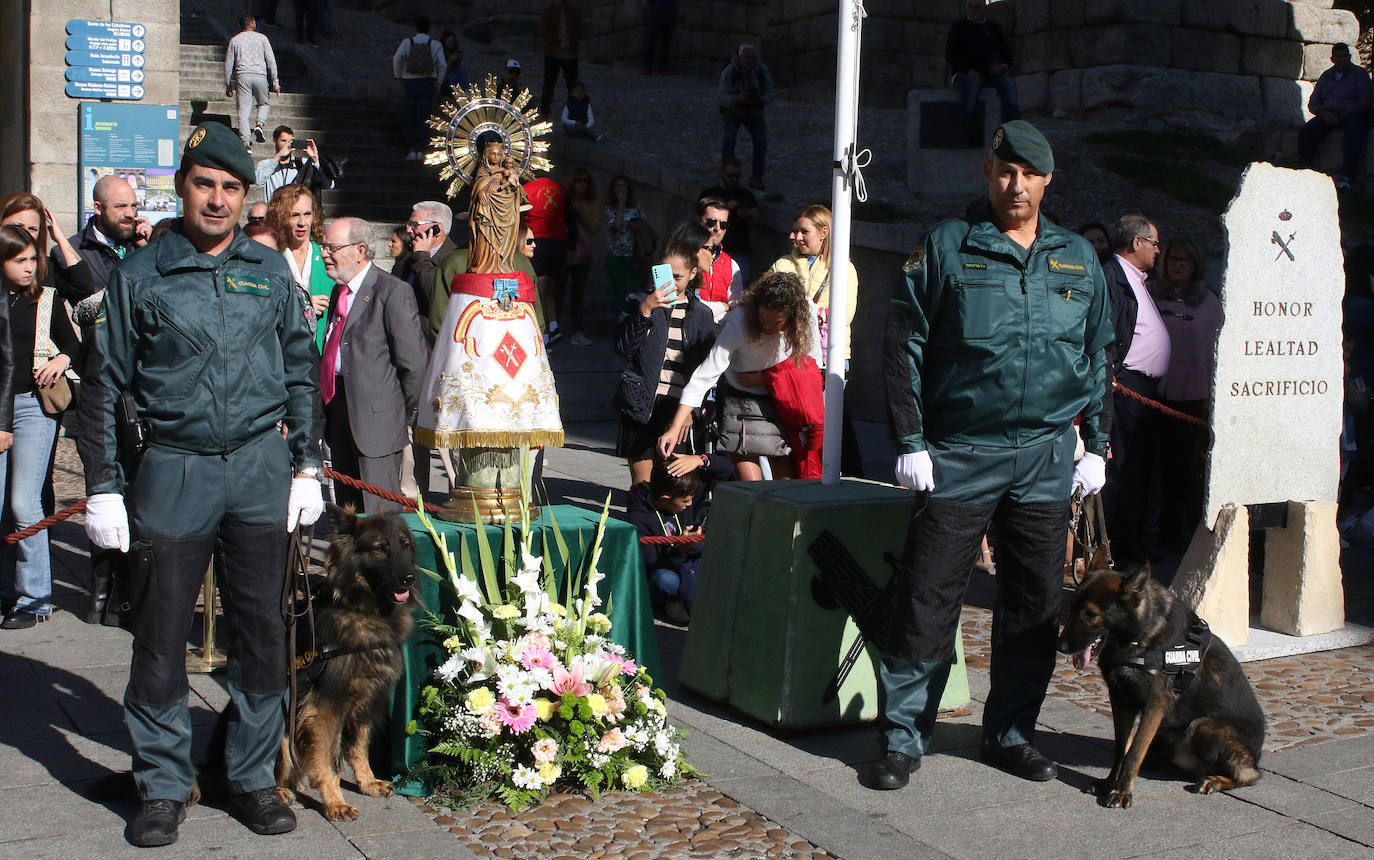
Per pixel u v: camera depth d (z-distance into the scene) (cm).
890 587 545
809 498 541
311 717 439
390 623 443
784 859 415
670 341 741
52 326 643
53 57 1350
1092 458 505
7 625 655
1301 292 664
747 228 1479
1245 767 483
